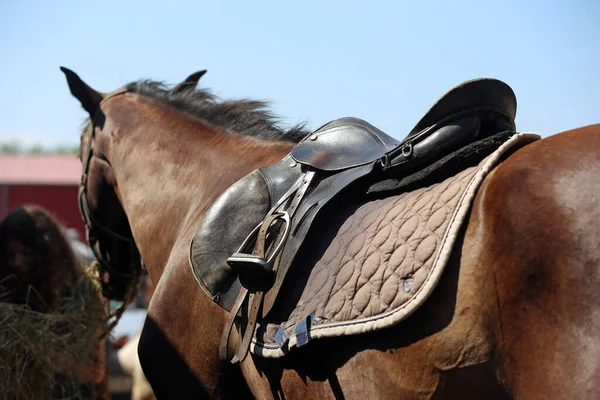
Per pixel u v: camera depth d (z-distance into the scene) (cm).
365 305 152
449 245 141
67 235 328
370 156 183
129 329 588
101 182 288
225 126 247
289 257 175
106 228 294
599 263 121
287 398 176
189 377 208
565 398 121
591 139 135
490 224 137
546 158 137
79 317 303
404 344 146
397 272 149
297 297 172
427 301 143
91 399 320
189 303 206
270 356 170
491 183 141
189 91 266
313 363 167
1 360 274
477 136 164
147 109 272
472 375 137
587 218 125
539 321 127
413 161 165
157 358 213
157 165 252
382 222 162
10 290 302
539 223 129
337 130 196
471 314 137
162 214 242
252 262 175
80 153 307
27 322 281
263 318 177
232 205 201
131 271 300
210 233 200
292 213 181
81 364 301
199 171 238
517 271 130
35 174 926
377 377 152
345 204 180
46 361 286
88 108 298
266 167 204
